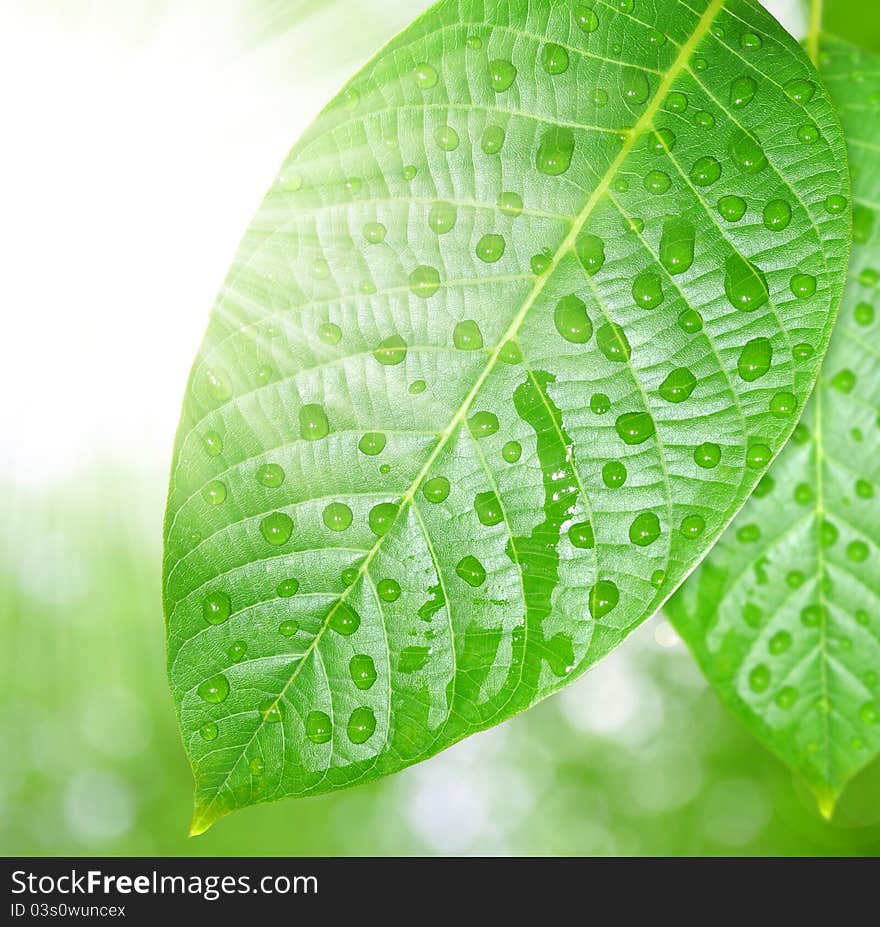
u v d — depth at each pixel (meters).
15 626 1.50
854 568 0.36
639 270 0.32
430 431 0.32
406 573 0.32
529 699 0.31
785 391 0.31
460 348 0.32
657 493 0.31
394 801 1.48
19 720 1.53
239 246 0.31
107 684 1.55
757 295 0.31
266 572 0.31
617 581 0.31
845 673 0.36
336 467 0.32
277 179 0.31
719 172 0.32
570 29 0.32
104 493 1.41
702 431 0.31
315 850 1.45
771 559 0.37
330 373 0.31
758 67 0.32
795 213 0.31
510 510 0.32
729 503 0.31
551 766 1.49
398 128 0.32
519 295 0.32
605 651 0.31
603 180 0.32
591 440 0.32
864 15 0.40
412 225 0.32
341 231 0.32
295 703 0.31
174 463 0.31
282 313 0.31
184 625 0.31
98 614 1.52
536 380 0.32
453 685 0.32
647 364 0.32
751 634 0.37
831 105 0.32
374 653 0.32
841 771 0.36
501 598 0.32
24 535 1.43
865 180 0.36
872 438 0.36
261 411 0.31
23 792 1.52
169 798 1.55
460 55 0.32
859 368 0.36
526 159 0.32
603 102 0.32
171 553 0.31
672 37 0.32
